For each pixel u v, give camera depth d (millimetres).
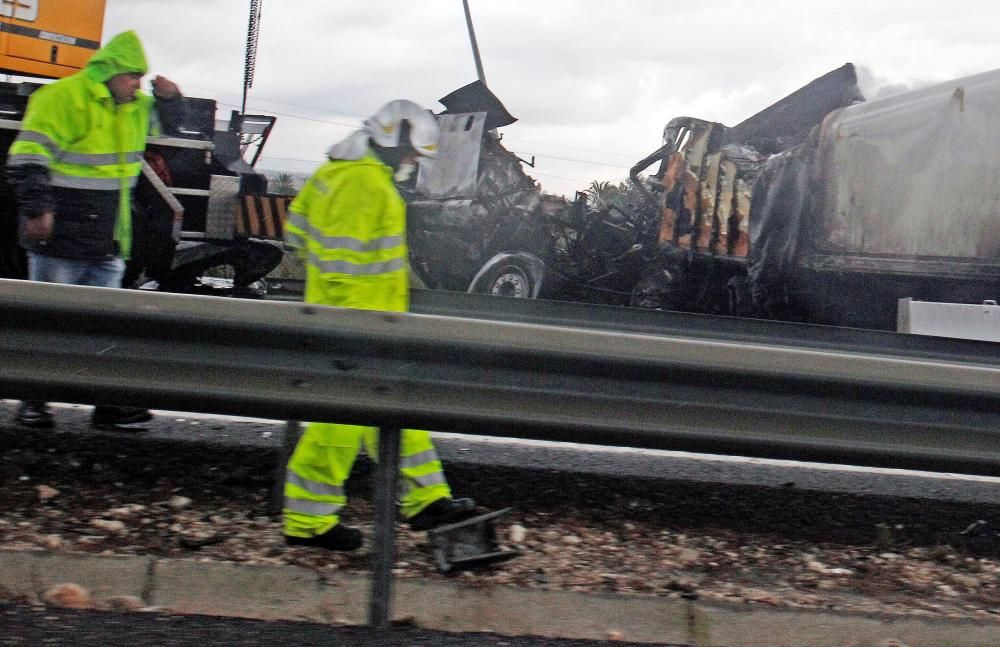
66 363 3441
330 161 4277
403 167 4332
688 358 3619
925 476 6414
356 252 4160
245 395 3480
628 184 15531
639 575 4125
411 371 3525
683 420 3658
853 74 14953
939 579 4367
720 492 5504
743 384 3680
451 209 14281
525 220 14641
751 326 7613
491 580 3887
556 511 4906
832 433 3758
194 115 10953
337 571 3791
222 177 11336
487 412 3562
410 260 14586
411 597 3676
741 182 14281
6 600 3361
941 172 11906
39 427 5629
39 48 10859
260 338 3469
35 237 5602
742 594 3963
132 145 5949
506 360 3549
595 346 3572
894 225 12453
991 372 3836
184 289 12406
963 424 3852
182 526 4293
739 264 14258
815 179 13398
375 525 3490
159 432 5824
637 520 4879
